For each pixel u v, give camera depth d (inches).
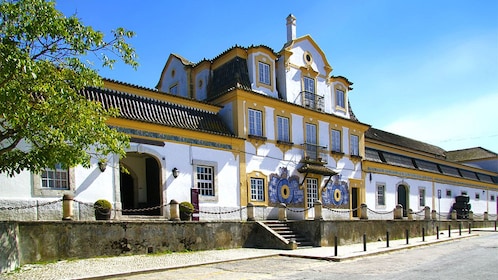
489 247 773.9
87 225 537.6
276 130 940.6
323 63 1103.6
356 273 470.3
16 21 357.7
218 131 849.5
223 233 694.5
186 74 1026.7
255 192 879.1
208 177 799.7
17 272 434.6
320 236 765.3
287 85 981.8
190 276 450.3
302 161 987.9
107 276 432.5
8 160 394.3
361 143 1187.3
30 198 573.9
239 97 867.4
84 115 395.2
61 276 421.7
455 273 469.7
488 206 1850.4
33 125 372.2
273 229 768.9
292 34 1032.8
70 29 380.8
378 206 1216.8
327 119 1079.6
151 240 598.5
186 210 714.8
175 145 753.0
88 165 422.3
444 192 1544.0
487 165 2007.9
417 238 997.8
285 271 486.6
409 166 1395.2
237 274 464.1
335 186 1074.7
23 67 345.1
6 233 434.6
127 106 714.8
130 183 808.3
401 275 456.1
